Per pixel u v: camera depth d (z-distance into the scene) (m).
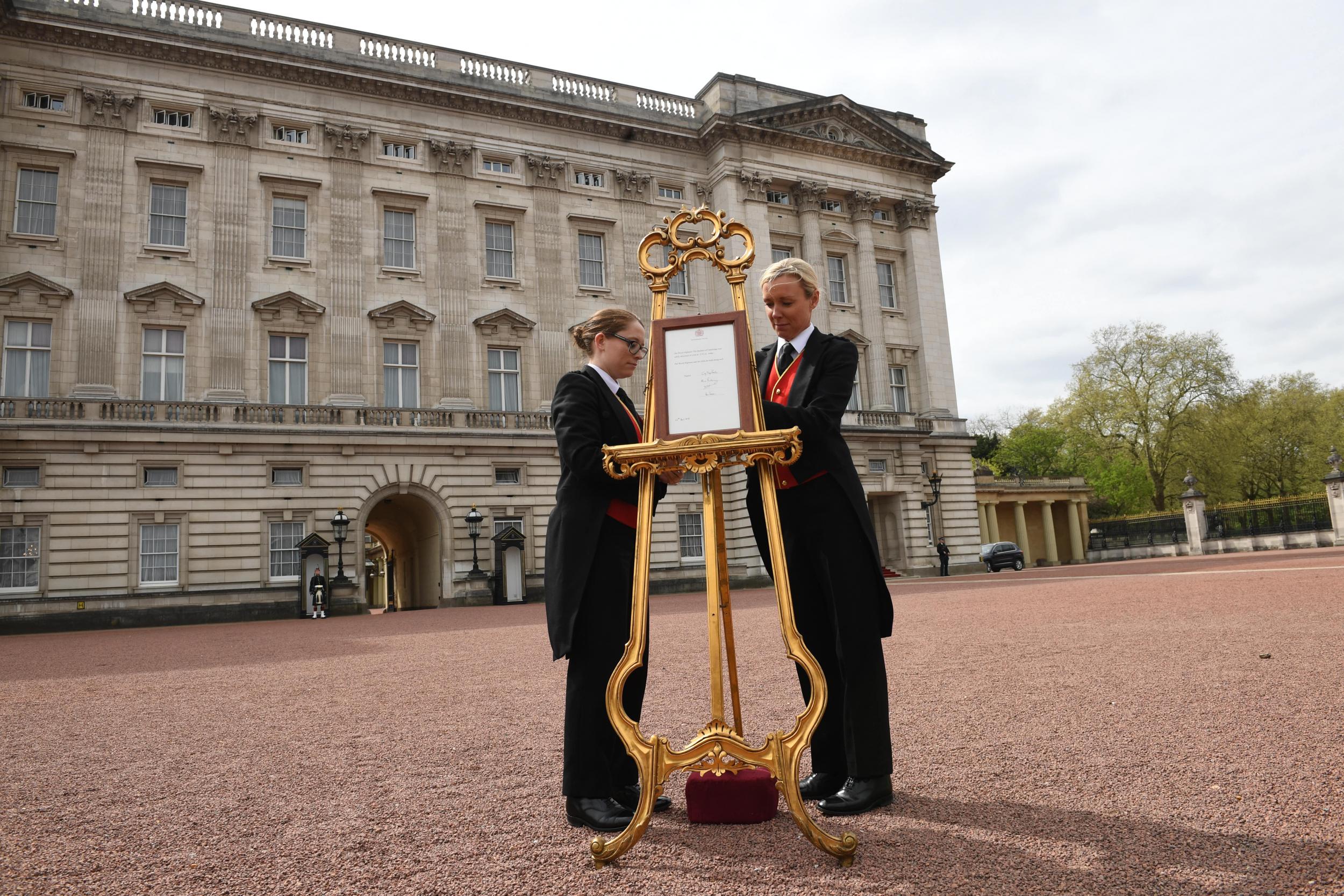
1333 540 48.59
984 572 43.00
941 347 44.41
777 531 3.71
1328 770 4.05
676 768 3.60
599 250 38.75
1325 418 67.75
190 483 29.34
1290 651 7.90
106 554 27.95
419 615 27.33
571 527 4.06
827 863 3.17
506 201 36.84
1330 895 2.66
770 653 10.20
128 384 29.52
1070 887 2.82
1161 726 5.20
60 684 10.33
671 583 36.00
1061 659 8.38
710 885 3.00
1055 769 4.34
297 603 29.77
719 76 41.12
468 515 32.53
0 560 26.95
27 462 27.44
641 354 4.45
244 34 32.84
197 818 4.16
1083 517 66.81
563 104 37.94
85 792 4.77
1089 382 70.69
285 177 32.75
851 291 43.28
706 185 41.22
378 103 35.00
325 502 31.16
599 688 3.92
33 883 3.27
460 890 3.05
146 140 30.94
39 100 29.92
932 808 3.80
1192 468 66.94
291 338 32.28
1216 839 3.21
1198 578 20.94
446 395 34.19
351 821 4.00
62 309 29.05
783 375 4.38
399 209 34.84
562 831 3.74
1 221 28.72
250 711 7.62
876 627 4.01
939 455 43.22
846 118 43.47
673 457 3.74
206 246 31.16
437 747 5.64
